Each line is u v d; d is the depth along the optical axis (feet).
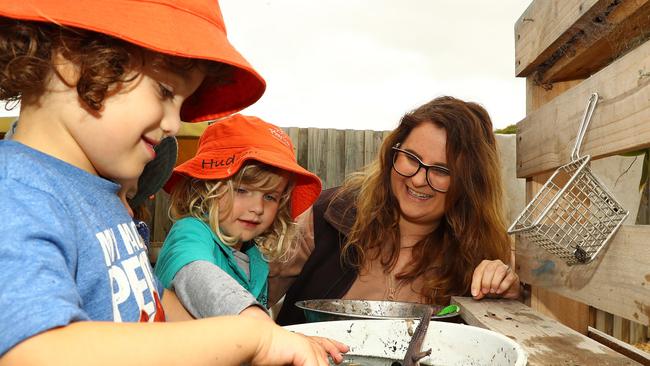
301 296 10.01
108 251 4.12
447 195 9.21
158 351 3.09
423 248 9.72
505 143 16.96
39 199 3.43
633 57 5.32
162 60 4.15
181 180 8.44
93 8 3.82
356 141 22.79
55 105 3.82
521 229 6.37
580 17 6.32
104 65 3.74
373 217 9.75
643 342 9.95
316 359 3.82
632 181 9.87
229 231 8.23
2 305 2.85
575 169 6.35
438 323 5.93
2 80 3.73
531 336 6.02
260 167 8.21
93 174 4.17
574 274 6.76
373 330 6.28
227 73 5.52
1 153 3.59
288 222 9.48
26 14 3.61
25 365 2.77
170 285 6.57
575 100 6.70
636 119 5.22
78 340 2.90
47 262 3.08
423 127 9.21
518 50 9.12
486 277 8.23
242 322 3.55
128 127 3.95
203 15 4.39
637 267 5.33
